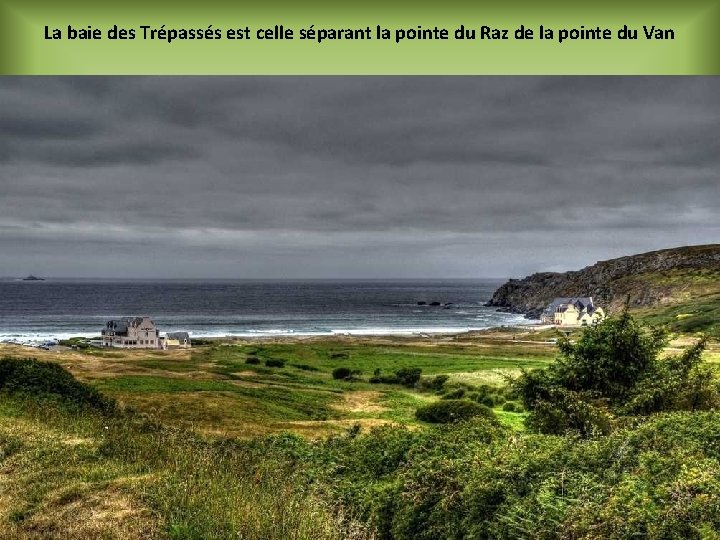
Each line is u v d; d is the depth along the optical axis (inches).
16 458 577.0
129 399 1765.5
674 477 370.0
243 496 466.6
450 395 2246.6
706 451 451.2
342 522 462.6
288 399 2033.7
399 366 3216.0
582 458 450.9
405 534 450.3
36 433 673.0
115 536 402.3
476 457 494.9
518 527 374.6
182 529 403.2
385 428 743.7
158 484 486.3
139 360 3243.1
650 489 358.9
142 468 548.7
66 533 408.5
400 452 625.0
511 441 551.2
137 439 661.9
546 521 367.6
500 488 420.2
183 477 505.7
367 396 2251.5
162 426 850.8
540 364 3154.5
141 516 430.9
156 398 1800.0
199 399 1822.1
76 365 2765.7
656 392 759.7
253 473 561.9
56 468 542.0
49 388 979.9
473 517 416.2
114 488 486.3
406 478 500.4
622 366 824.3
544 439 551.5
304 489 531.8
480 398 2082.9
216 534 401.4
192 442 698.2
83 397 1002.1
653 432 502.9
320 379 2805.1
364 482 574.6
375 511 484.1
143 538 400.8
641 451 449.7
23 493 481.1
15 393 932.6
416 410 1836.9
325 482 569.3
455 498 438.3
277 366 3235.7
